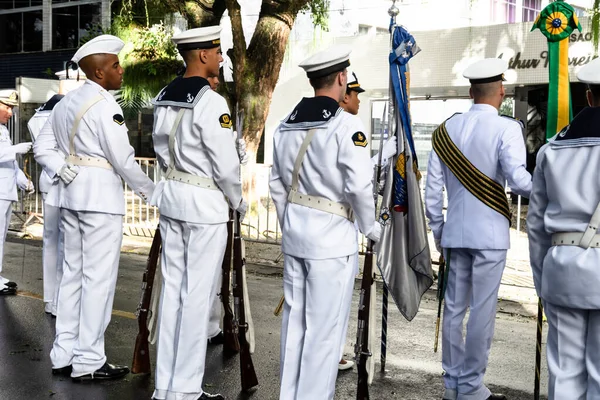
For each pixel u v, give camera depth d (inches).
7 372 213.9
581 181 136.3
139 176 207.8
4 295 311.1
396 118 205.9
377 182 205.5
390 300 325.7
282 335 169.8
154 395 187.6
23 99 715.4
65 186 207.2
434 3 627.5
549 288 140.7
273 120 655.1
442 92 617.9
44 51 925.8
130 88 595.2
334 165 161.2
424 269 203.8
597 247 134.7
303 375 164.2
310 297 164.6
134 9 583.2
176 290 187.9
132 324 269.6
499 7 654.5
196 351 186.1
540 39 544.7
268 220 442.3
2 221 306.5
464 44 574.6
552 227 140.4
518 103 608.1
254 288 338.6
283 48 502.6
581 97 563.2
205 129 178.4
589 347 137.8
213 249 185.3
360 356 176.6
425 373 222.1
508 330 274.8
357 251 169.9
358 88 204.7
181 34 186.1
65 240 212.4
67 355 213.0
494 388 211.2
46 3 920.3
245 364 201.9
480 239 185.5
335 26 642.8
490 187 186.2
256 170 468.4
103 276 207.6
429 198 196.2
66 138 207.5
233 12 494.0
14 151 296.2
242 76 502.3
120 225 211.2
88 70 207.5
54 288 278.1
